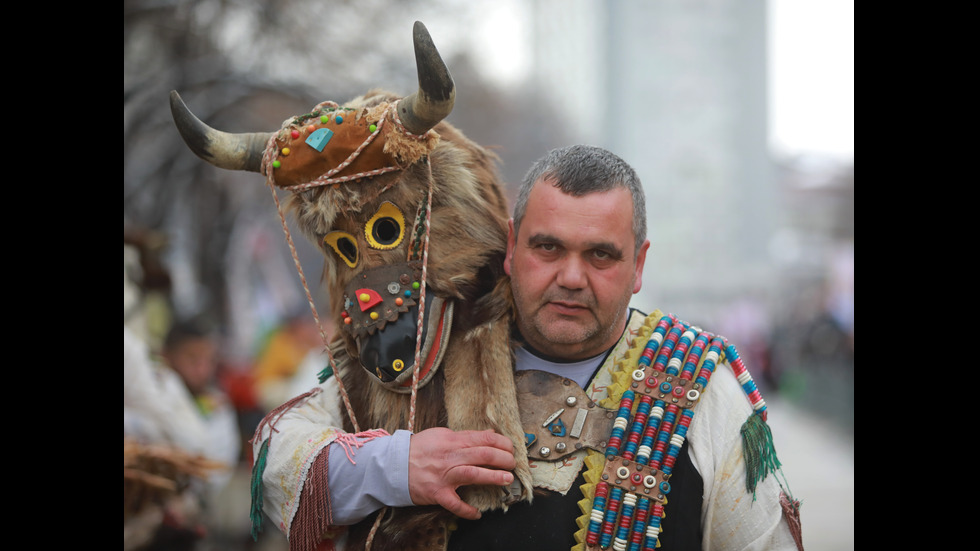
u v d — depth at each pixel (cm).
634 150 7438
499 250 369
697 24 7481
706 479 335
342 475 335
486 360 352
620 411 343
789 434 2069
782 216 10162
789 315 4312
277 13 1616
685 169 7456
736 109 7500
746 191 7406
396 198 349
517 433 341
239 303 1939
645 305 2978
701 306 7094
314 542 337
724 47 7494
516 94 4031
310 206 352
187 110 346
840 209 9656
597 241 330
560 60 8950
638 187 349
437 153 361
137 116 1480
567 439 342
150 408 540
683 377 348
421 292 345
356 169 341
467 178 364
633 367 354
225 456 775
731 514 332
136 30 1466
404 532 338
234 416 909
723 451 337
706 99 7475
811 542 1066
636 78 7456
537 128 3919
